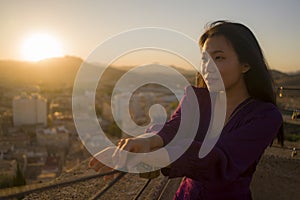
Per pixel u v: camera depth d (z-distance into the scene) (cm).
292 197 279
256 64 116
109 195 281
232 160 93
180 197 139
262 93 121
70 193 286
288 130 338
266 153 302
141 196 275
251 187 298
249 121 113
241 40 113
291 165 283
